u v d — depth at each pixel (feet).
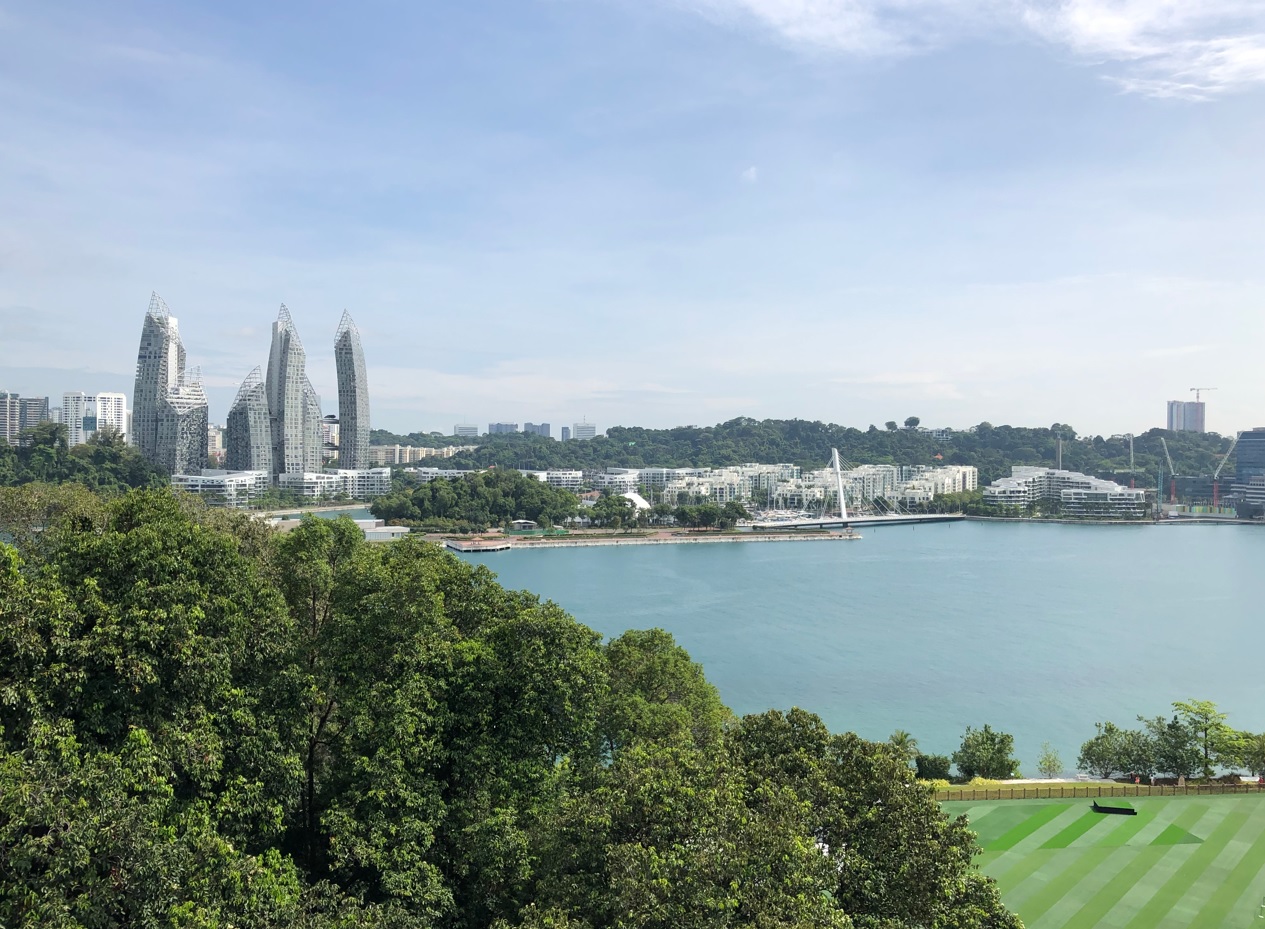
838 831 159.33
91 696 143.64
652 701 279.49
